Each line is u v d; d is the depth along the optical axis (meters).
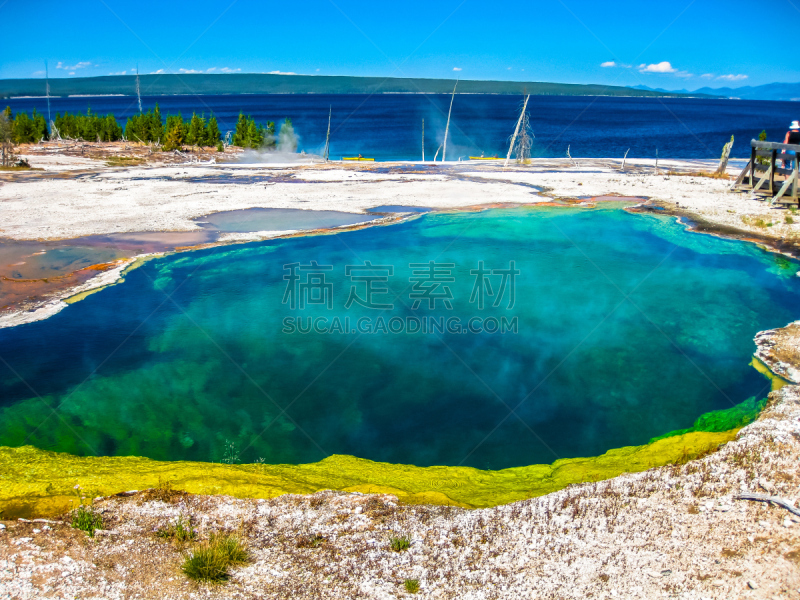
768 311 11.60
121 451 7.33
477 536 5.07
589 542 4.88
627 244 16.22
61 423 7.87
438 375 9.40
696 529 4.90
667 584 4.31
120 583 4.41
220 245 15.63
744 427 6.84
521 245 16.22
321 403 8.55
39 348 9.95
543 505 5.46
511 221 18.67
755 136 68.88
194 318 11.36
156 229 16.92
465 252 15.55
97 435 7.64
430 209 20.17
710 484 5.53
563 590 4.33
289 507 5.56
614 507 5.34
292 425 7.99
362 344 10.45
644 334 10.75
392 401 8.63
